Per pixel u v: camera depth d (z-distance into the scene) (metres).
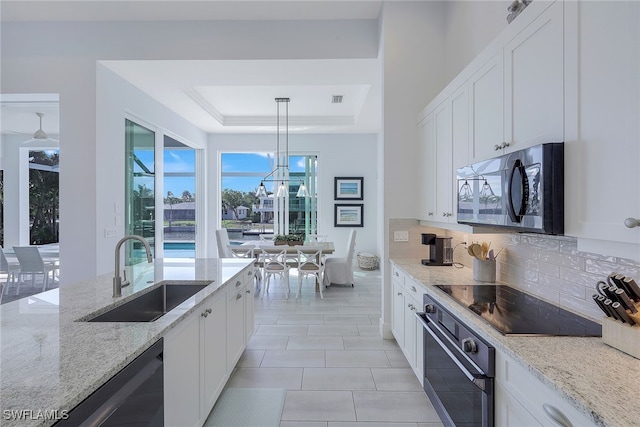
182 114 5.66
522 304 1.75
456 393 1.65
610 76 1.03
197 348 1.79
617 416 0.79
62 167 3.53
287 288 4.95
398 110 3.30
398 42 3.29
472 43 2.74
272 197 7.40
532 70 1.45
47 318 1.50
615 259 1.40
